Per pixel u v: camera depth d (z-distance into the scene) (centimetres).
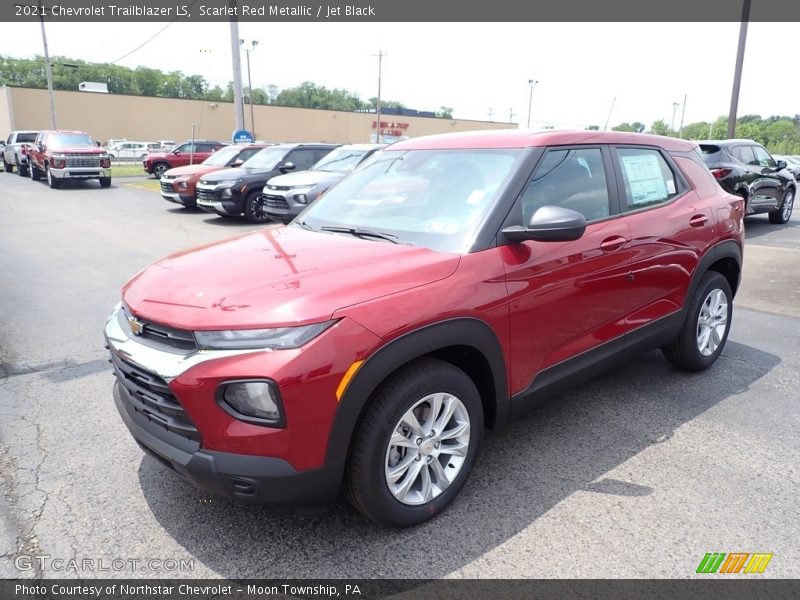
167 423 250
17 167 2953
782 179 1286
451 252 294
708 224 433
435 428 280
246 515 292
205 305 250
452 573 253
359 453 254
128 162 4369
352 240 320
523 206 317
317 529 281
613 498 304
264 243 324
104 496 306
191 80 9350
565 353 339
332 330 238
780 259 927
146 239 1099
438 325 265
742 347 527
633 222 375
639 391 433
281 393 229
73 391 435
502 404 309
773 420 389
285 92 11119
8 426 381
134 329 267
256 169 1339
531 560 260
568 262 327
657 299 401
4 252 966
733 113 1869
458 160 353
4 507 296
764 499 303
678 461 339
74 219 1373
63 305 659
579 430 375
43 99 5284
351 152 1286
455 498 302
